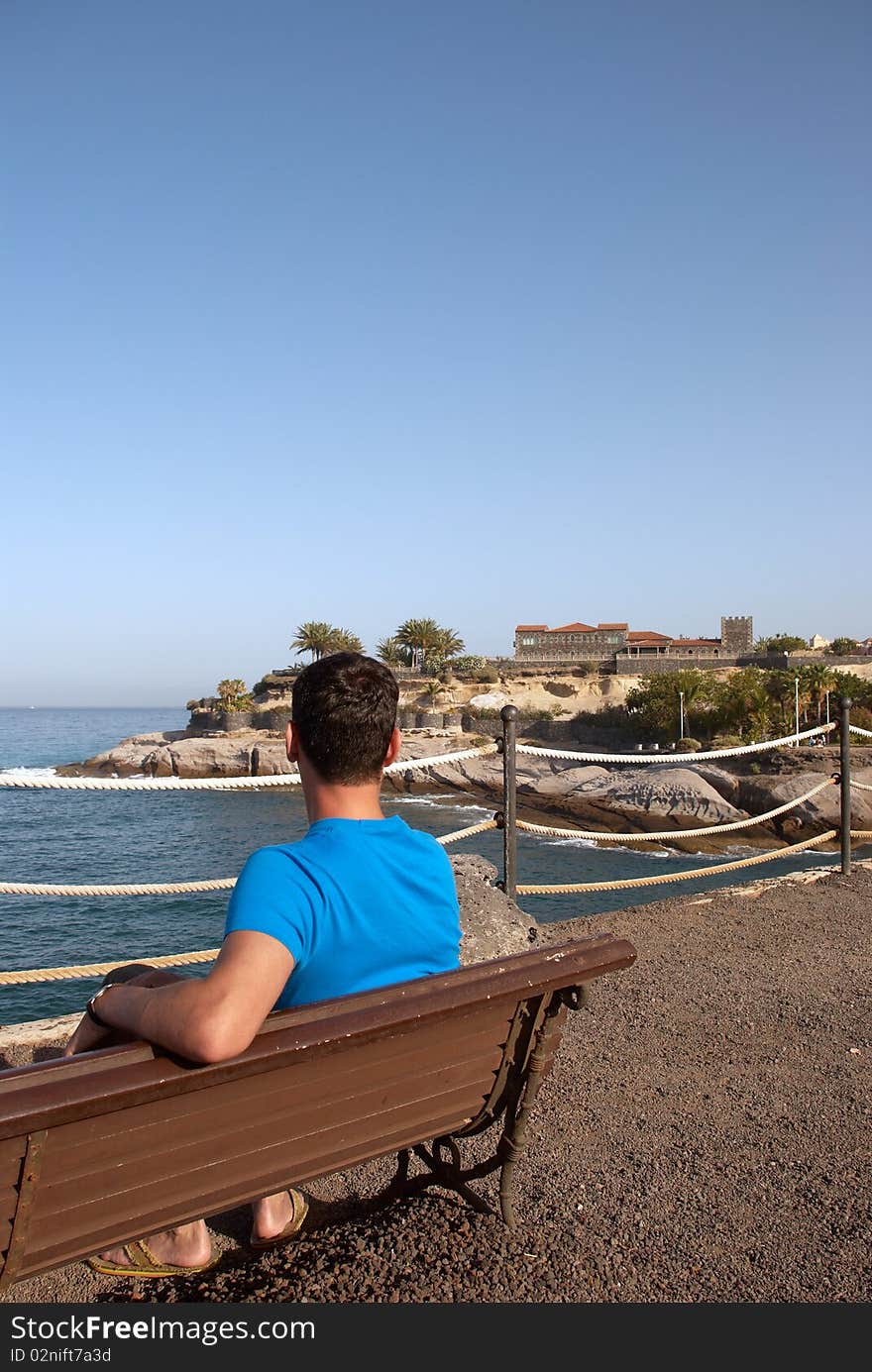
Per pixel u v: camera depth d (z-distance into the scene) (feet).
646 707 282.56
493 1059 6.24
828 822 153.07
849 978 14.74
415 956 5.65
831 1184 8.53
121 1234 4.79
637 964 15.34
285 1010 4.81
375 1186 8.45
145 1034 4.50
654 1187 8.41
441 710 351.46
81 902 103.04
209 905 100.78
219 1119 4.85
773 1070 11.19
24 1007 63.87
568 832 17.13
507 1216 7.34
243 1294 6.74
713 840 158.81
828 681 253.85
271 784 11.48
